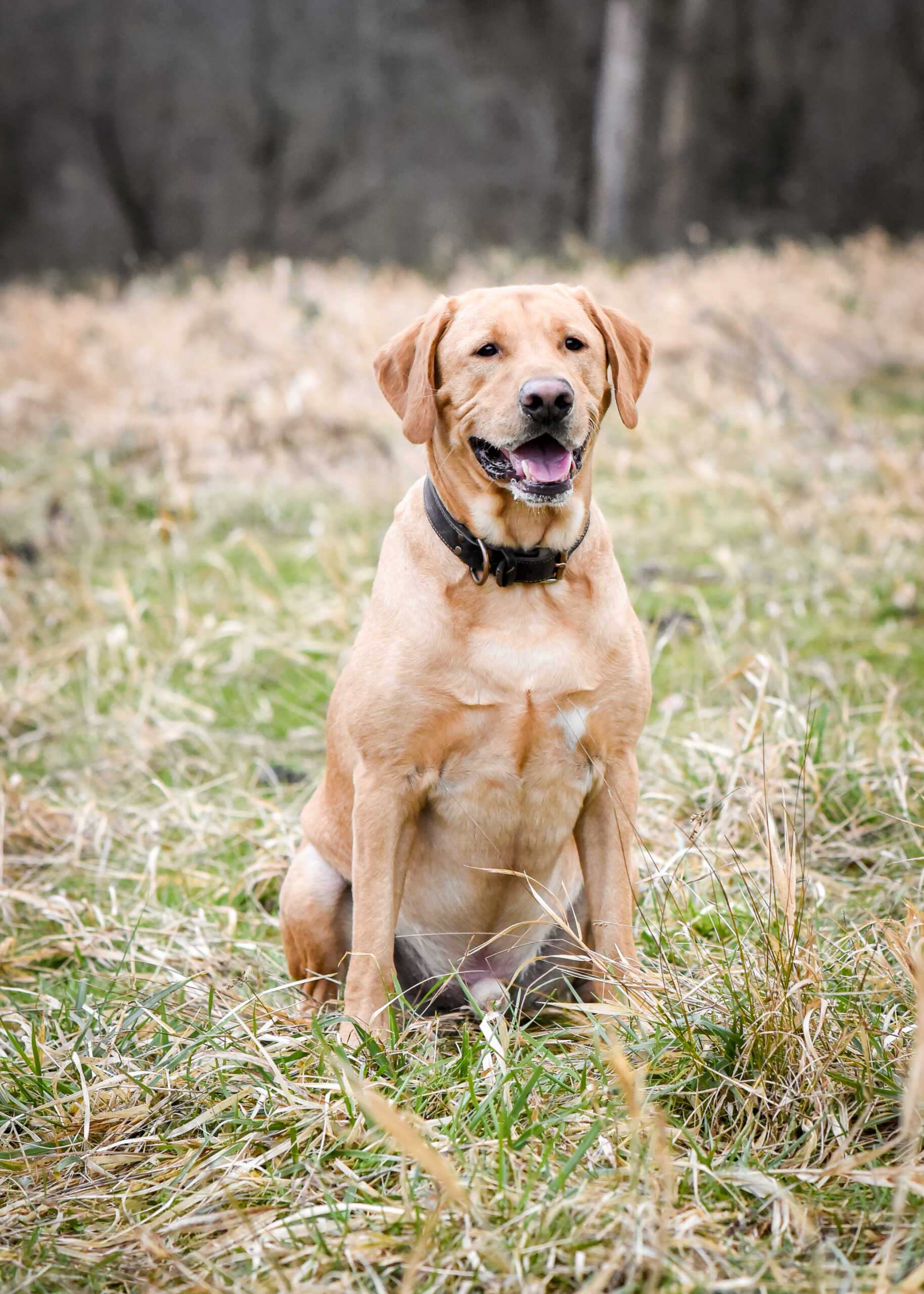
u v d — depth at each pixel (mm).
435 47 34125
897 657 6379
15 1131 3168
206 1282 2512
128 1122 3158
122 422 11211
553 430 3525
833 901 4234
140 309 15891
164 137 35500
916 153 34969
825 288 16828
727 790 4770
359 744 3666
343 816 3961
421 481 3949
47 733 6238
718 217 32875
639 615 7168
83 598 7285
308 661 6723
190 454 10672
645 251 25953
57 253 36188
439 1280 2453
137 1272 2588
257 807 5223
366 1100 2596
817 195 34969
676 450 10523
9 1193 2924
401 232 33312
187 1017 3629
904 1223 2539
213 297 16531
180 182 35750
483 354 3713
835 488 9180
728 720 5301
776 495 9180
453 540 3643
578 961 4000
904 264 18812
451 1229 2586
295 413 11117
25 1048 3449
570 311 3896
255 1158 2902
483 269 19672
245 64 34656
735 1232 2570
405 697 3588
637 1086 2805
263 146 34938
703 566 8039
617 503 9398
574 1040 3598
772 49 34594
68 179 36438
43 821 5277
